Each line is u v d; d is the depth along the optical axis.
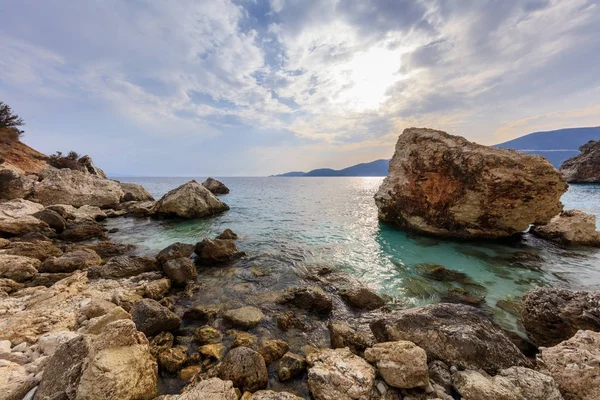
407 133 18.14
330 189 62.88
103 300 6.65
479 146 14.02
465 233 14.72
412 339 5.26
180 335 6.09
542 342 5.89
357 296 7.85
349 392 4.06
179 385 4.54
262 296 8.22
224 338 5.94
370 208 28.75
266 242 14.77
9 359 4.48
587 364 4.18
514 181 12.10
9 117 32.66
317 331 6.39
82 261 9.85
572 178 53.22
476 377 4.20
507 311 7.59
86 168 36.38
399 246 14.14
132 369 3.90
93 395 3.36
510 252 13.01
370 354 4.86
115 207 24.61
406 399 4.07
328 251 13.25
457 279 9.86
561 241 14.20
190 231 17.17
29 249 10.27
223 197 39.62
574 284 9.51
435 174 14.98
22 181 19.73
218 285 9.03
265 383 4.61
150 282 8.43
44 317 5.85
